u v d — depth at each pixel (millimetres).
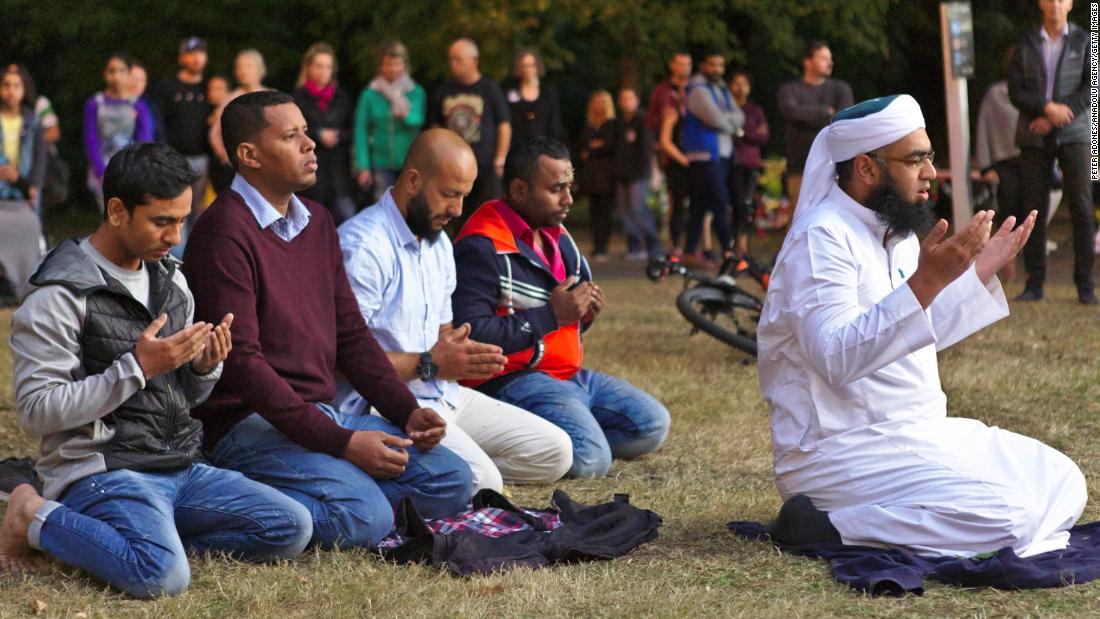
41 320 4078
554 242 6020
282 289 4719
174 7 19453
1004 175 11344
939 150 22422
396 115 11898
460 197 5305
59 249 4195
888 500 4348
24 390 4094
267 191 4719
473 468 5152
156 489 4305
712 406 7219
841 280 4297
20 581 4160
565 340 6047
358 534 4531
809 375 4449
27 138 11281
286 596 4094
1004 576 4031
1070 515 4434
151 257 4148
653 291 12531
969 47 8508
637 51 19578
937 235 3977
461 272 5809
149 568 4051
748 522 4809
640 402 6125
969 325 4184
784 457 4543
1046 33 10445
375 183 12102
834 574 4172
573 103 22547
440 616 3904
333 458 4637
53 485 4254
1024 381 7613
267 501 4355
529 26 18031
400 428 4957
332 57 12164
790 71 21562
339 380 5180
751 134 14469
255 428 4719
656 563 4426
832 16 19359
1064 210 20641
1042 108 10414
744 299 8797
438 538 4383
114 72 12242
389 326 5285
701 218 14383
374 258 5230
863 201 4422
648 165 15234
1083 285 10789
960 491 4254
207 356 4293
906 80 22219
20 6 20203
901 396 4375
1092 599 3949
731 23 20938
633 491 5535
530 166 5812
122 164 4062
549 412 5832
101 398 4043
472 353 5328
